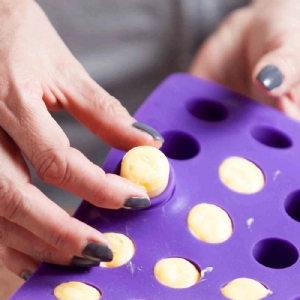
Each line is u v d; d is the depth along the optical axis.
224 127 0.50
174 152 0.50
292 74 0.52
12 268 0.48
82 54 0.68
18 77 0.46
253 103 0.51
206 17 0.70
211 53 0.63
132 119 0.47
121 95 0.71
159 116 0.50
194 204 0.46
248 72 0.62
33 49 0.49
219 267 0.44
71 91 0.48
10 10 0.50
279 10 0.60
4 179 0.44
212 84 0.52
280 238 0.45
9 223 0.44
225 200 0.46
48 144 0.44
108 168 0.47
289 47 0.54
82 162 0.44
